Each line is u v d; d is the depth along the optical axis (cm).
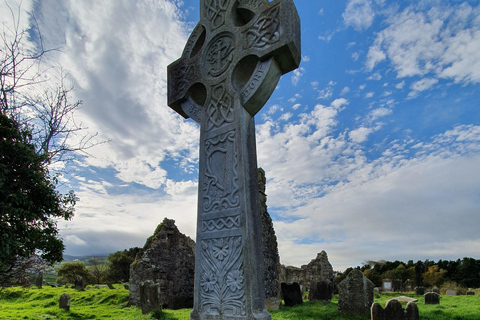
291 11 357
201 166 383
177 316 953
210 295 327
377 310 679
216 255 334
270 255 1398
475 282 3653
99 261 3675
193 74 435
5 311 1030
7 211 534
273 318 843
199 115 421
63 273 3222
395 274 4056
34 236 579
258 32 375
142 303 1027
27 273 670
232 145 360
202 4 454
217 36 419
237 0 414
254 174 358
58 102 681
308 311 972
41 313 1039
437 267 3862
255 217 337
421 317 808
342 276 3519
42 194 590
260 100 373
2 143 550
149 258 1421
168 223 1595
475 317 785
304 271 2216
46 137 651
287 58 361
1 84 601
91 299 1495
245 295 301
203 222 358
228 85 386
